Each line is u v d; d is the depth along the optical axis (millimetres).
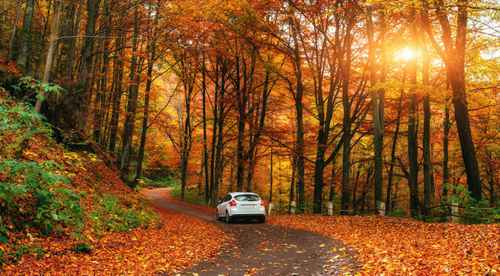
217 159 30469
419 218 16422
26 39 18516
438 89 15094
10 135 9484
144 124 25203
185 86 34281
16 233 7715
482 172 29500
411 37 19672
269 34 23359
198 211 25391
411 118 20234
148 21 21203
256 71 29062
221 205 19391
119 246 9297
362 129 24891
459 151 28078
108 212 11953
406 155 33125
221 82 32125
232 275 7551
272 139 25812
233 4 20922
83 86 18234
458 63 14430
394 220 14680
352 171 37531
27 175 8562
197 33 24344
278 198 40844
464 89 14523
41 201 8805
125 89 27047
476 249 7781
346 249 9328
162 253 9227
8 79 15742
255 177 40938
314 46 23125
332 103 22703
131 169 46125
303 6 21000
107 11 19922
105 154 21812
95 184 14180
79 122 19016
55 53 22109
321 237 11961
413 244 8977
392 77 24156
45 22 25781
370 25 19562
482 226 10539
